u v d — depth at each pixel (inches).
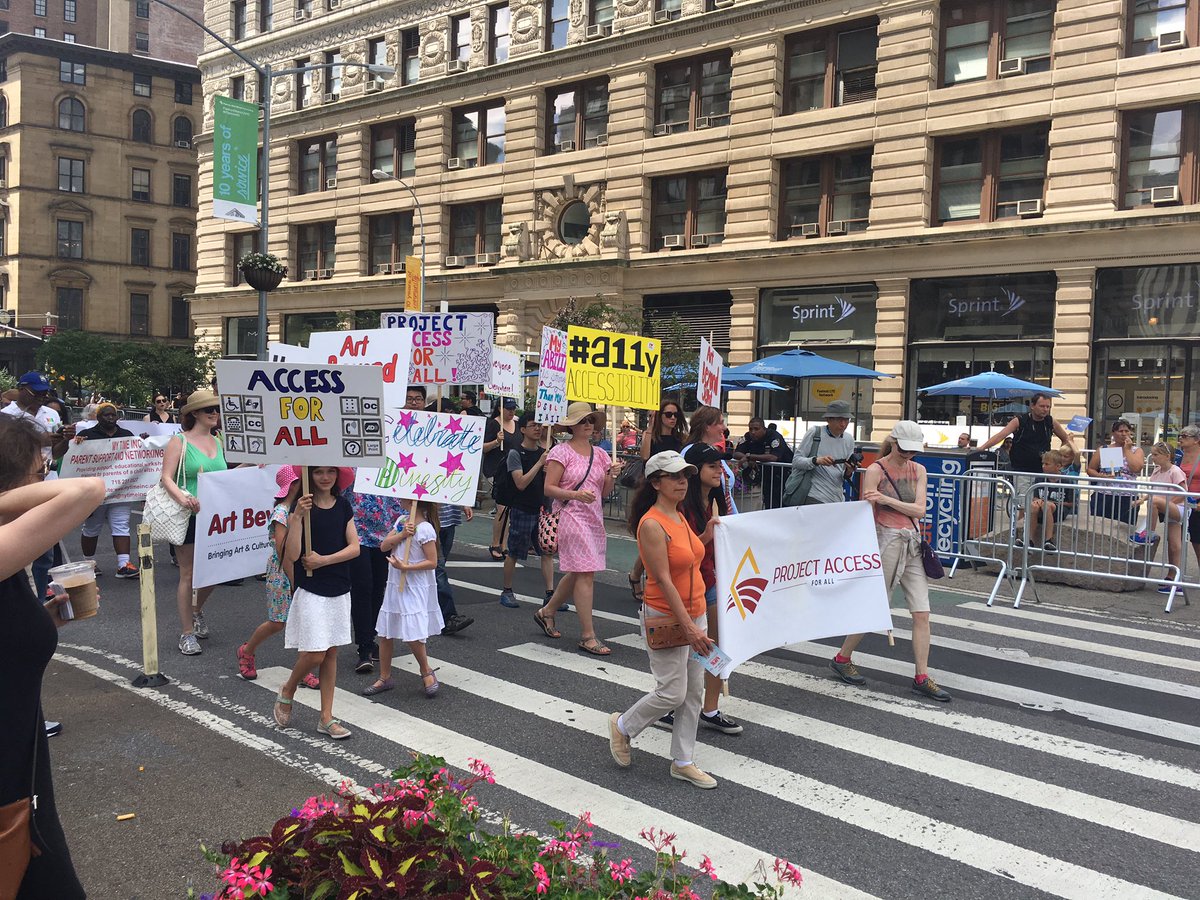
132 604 341.1
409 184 1309.1
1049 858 156.3
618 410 967.0
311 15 1419.8
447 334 329.1
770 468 499.8
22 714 89.3
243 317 1561.3
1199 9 767.1
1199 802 180.1
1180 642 306.7
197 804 170.1
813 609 236.4
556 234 1159.0
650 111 1080.8
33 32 2657.5
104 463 382.3
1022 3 851.4
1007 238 834.8
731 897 101.7
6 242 2175.2
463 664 271.3
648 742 210.5
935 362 895.1
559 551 287.6
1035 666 276.8
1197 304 758.5
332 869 84.1
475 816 104.3
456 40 1268.5
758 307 1000.9
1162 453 405.7
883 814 172.7
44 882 94.0
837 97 956.6
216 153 706.2
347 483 213.9
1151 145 794.2
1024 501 382.6
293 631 206.5
